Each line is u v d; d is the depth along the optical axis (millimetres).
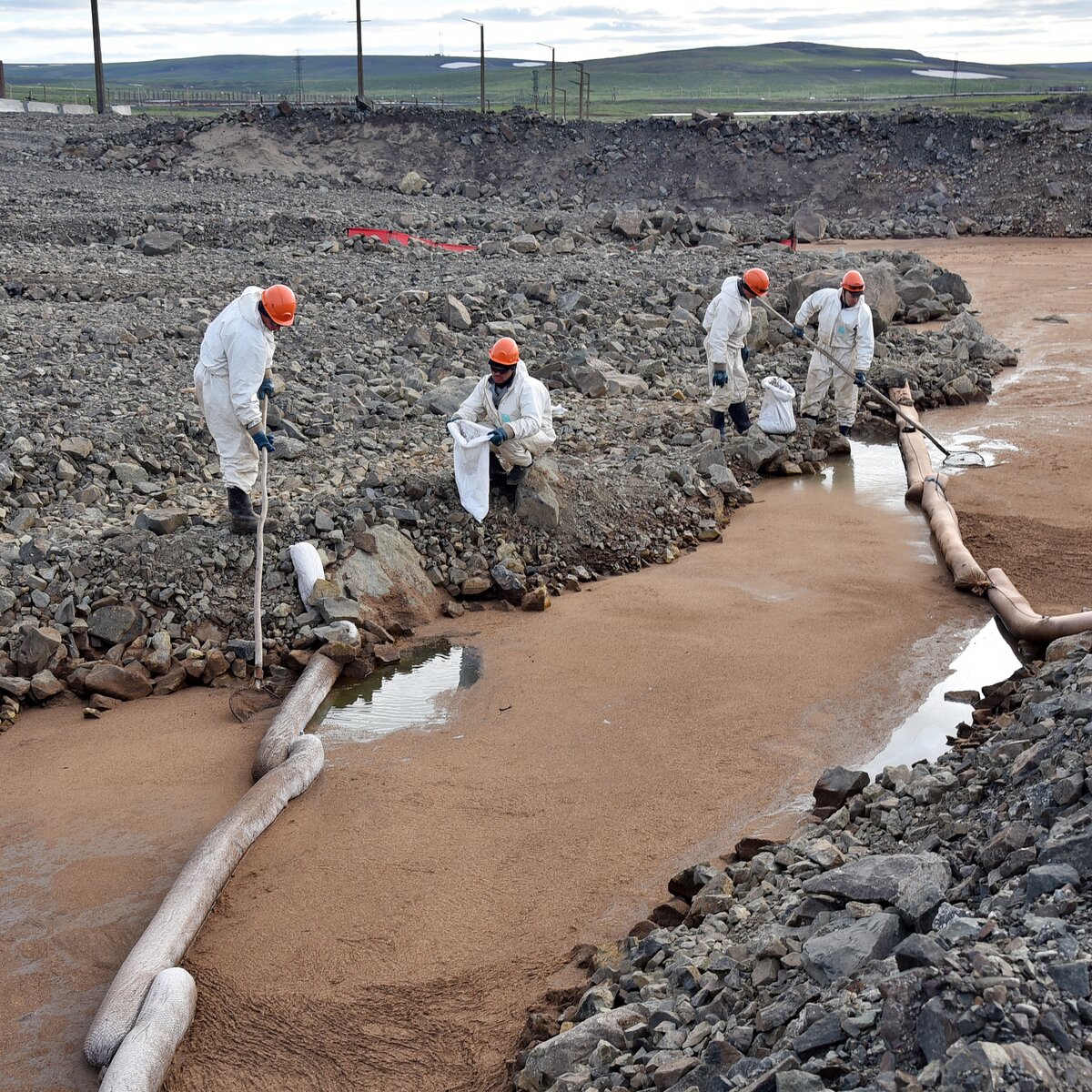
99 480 9969
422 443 11320
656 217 28375
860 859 4902
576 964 5105
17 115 43312
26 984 5109
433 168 37344
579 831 6168
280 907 5578
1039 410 14367
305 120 38906
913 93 199250
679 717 7355
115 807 6453
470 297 16719
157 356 13570
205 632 8156
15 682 7531
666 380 14586
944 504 10664
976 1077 2994
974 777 5551
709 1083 3664
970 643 8305
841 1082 3344
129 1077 4309
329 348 14469
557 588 9367
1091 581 9156
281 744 6855
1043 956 3492
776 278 20188
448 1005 4895
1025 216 33812
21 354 13047
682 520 10484
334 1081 4516
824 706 7449
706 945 4746
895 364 15148
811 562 9820
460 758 6953
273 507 9219
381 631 8383
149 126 39438
